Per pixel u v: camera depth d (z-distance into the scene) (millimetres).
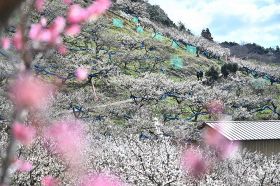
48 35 1604
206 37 140625
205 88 62062
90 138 33344
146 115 48469
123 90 58281
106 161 24422
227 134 40312
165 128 42375
